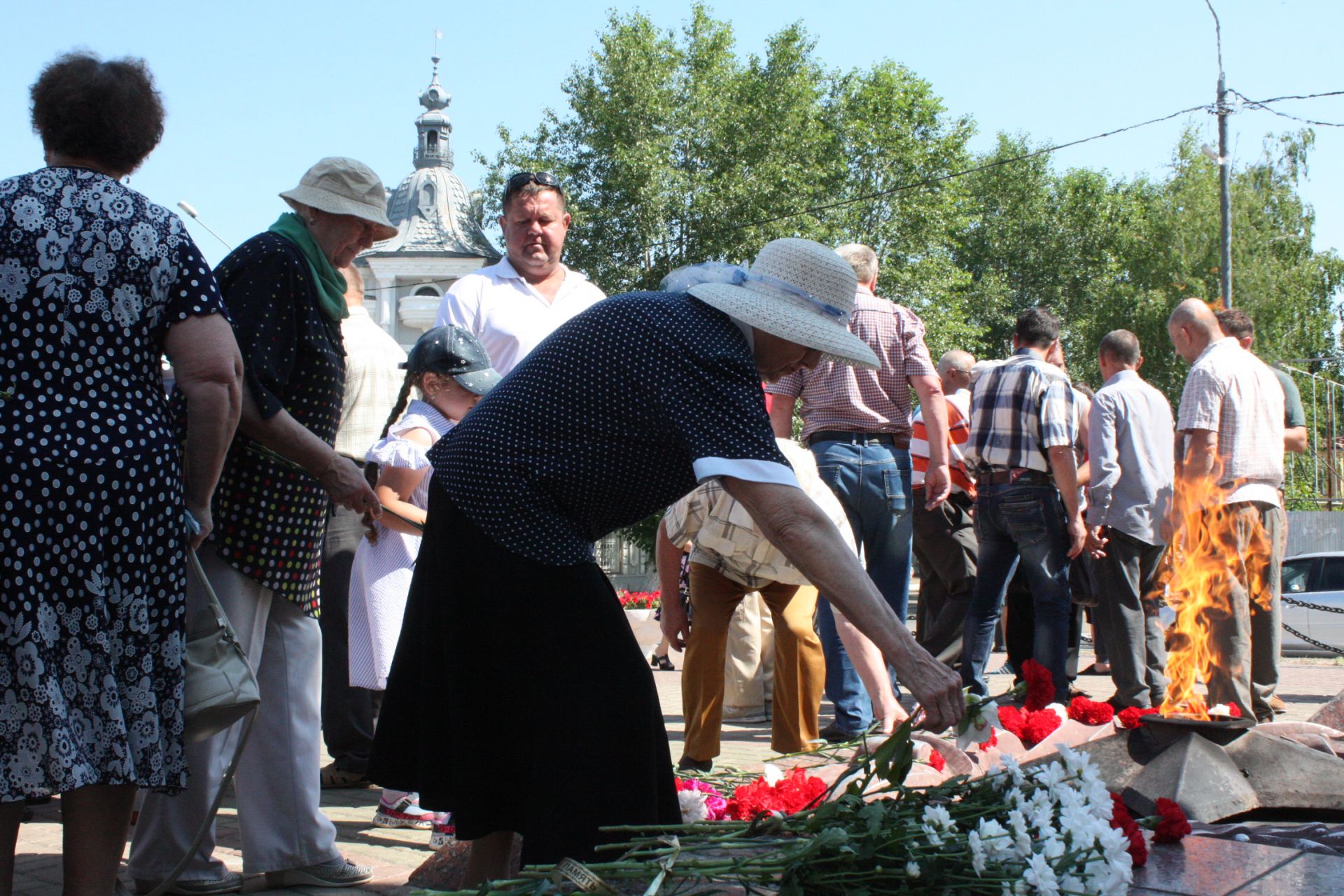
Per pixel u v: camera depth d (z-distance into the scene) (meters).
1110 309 45.59
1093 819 2.61
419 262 40.41
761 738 6.40
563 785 2.60
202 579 2.98
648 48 33.56
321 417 3.63
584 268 32.66
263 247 3.50
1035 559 6.71
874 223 36.88
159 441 2.76
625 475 2.69
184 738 2.80
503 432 2.73
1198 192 43.00
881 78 39.00
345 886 3.69
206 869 3.55
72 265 2.70
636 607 13.09
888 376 6.33
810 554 2.52
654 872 2.45
